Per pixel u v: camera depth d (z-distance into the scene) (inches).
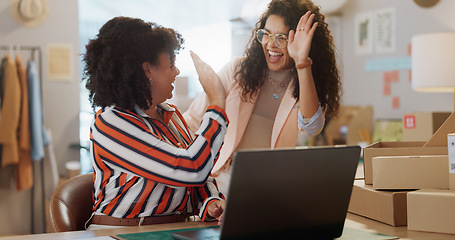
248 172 47.3
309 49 92.7
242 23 138.1
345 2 283.0
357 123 265.1
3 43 200.4
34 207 204.1
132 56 64.0
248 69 98.0
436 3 233.8
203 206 66.6
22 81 192.5
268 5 97.9
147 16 321.7
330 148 52.2
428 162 63.7
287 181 50.0
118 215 66.1
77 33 211.8
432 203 58.4
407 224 60.6
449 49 177.5
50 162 205.6
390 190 65.1
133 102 65.1
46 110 207.0
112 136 62.9
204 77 65.7
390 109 257.9
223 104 64.9
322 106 98.5
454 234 57.4
